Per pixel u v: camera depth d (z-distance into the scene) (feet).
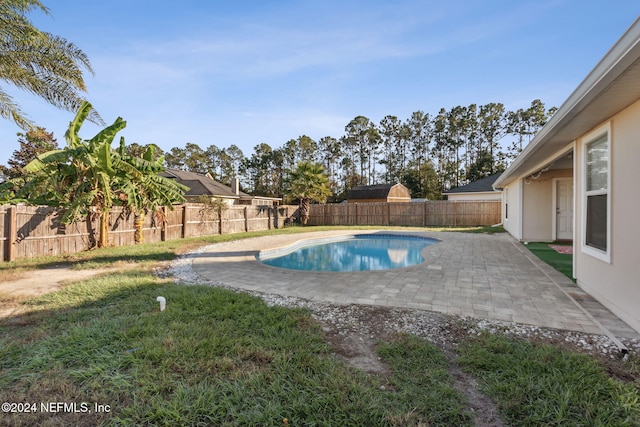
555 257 24.22
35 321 11.11
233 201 83.25
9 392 6.82
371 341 9.57
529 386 6.82
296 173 62.59
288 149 154.61
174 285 16.12
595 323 10.79
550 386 6.87
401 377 7.39
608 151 12.02
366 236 47.50
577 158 15.69
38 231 24.99
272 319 11.03
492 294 14.52
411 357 8.37
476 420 5.97
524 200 33.45
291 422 5.95
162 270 20.76
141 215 33.30
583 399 6.41
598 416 5.94
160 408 6.20
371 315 11.82
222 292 14.55
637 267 10.17
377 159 150.51
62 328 10.35
